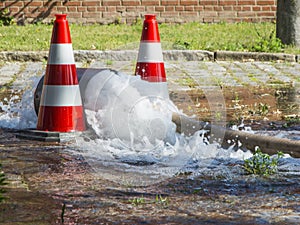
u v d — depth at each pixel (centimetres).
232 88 1134
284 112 911
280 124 823
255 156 605
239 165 618
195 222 455
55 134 723
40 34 1705
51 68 746
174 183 556
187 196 519
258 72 1332
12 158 639
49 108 740
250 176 577
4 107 912
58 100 739
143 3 1961
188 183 556
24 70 1327
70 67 746
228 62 1474
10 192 524
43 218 462
